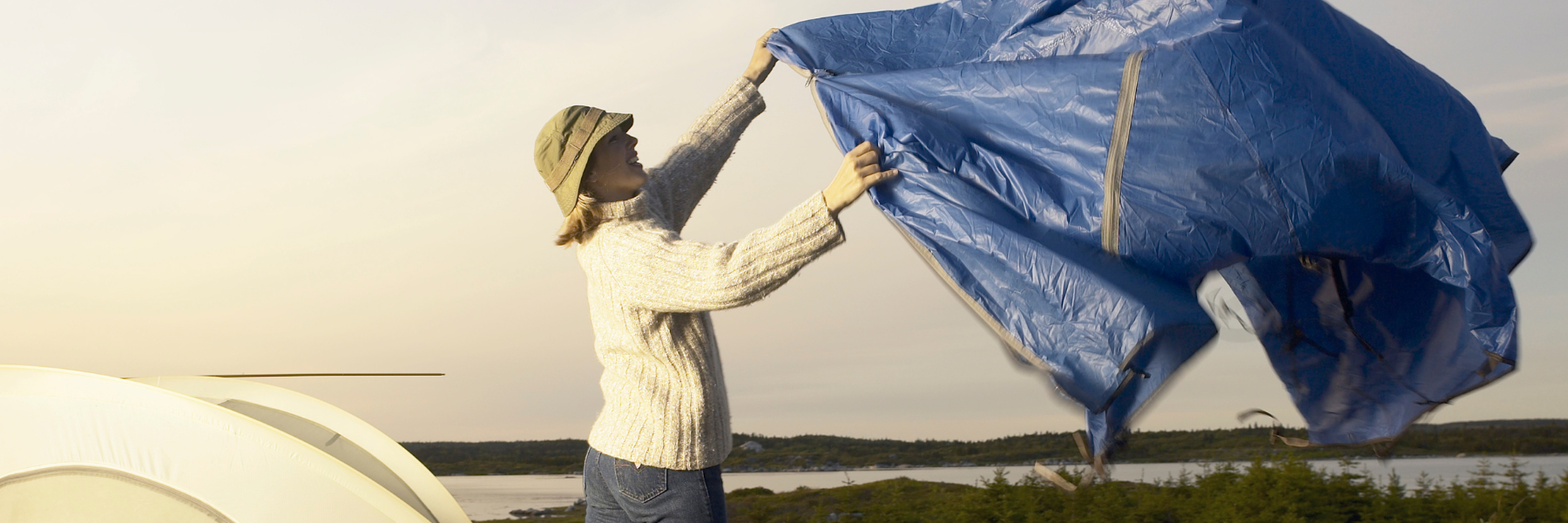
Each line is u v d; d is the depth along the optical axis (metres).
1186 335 1.80
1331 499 5.30
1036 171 1.98
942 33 2.43
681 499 1.92
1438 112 2.12
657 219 2.08
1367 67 2.14
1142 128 1.94
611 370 2.02
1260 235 1.87
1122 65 2.00
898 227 1.96
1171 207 1.88
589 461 2.07
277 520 2.74
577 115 1.99
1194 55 1.93
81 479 2.78
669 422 1.91
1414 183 1.86
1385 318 2.13
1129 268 1.88
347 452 4.09
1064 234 1.91
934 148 2.00
